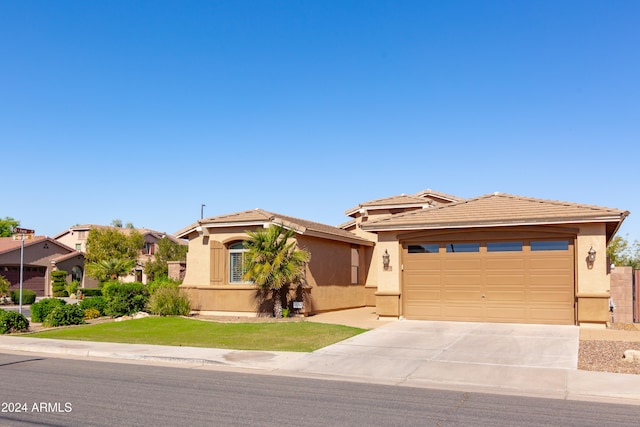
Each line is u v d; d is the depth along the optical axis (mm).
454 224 18938
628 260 37719
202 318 21844
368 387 10734
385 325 18594
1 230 74562
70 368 12648
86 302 23641
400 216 20281
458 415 8477
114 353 14477
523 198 19359
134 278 50906
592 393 10234
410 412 8641
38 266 49875
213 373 12156
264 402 9227
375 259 28281
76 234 63812
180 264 30156
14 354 15062
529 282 18438
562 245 18188
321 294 23625
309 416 8305
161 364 13430
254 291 22312
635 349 13711
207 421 7965
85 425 7711
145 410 8578
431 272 19750
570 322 17891
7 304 39000
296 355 13914
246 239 22656
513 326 17812
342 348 14688
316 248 23531
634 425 7969
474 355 13602
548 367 12242
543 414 8602
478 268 19109
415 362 12945
